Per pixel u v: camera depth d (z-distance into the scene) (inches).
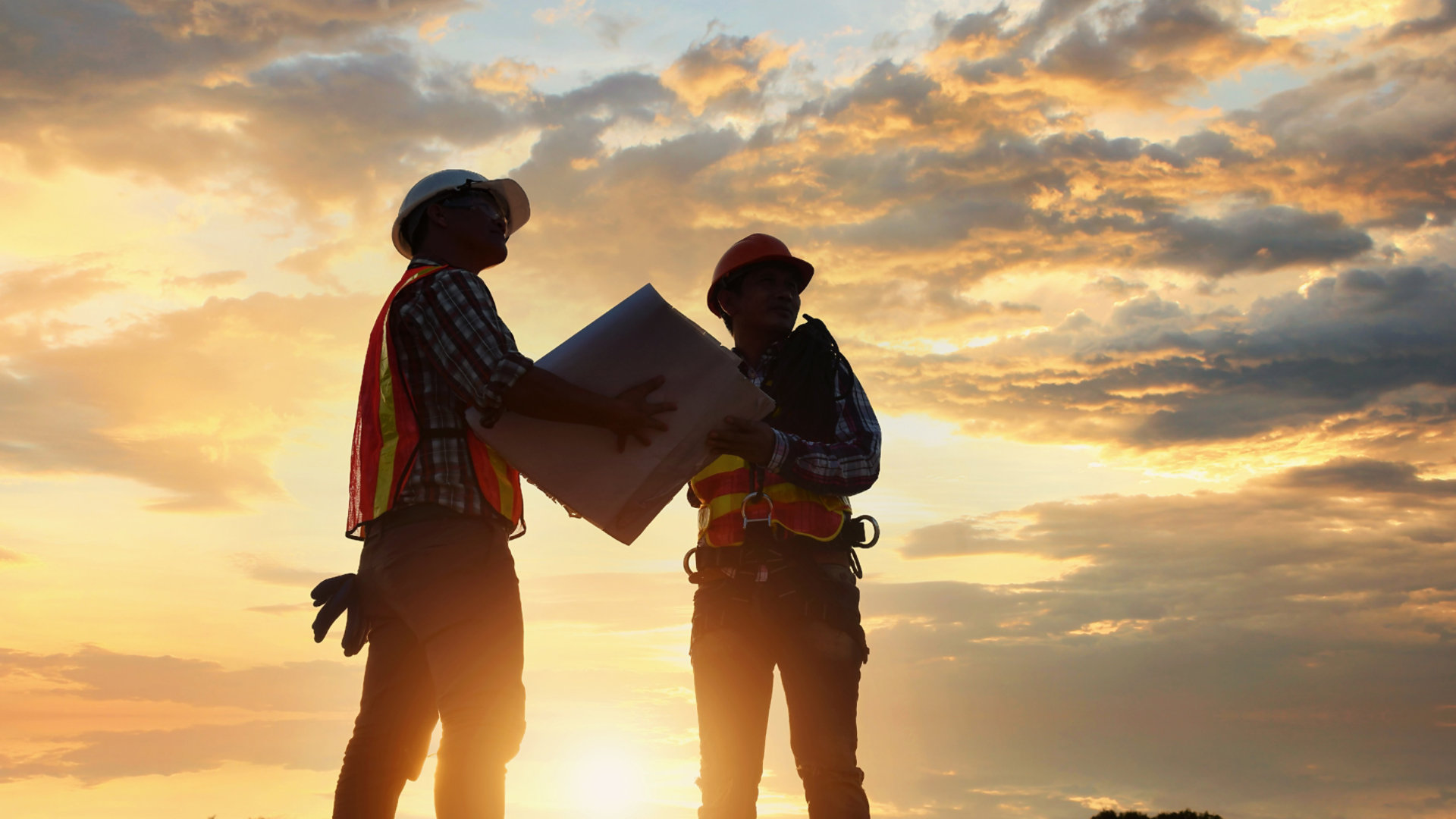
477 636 102.4
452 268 110.0
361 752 109.1
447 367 104.7
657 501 114.3
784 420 139.2
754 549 137.7
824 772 129.1
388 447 108.0
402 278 114.6
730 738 138.4
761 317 150.2
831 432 138.1
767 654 139.6
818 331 145.2
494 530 108.5
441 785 97.7
